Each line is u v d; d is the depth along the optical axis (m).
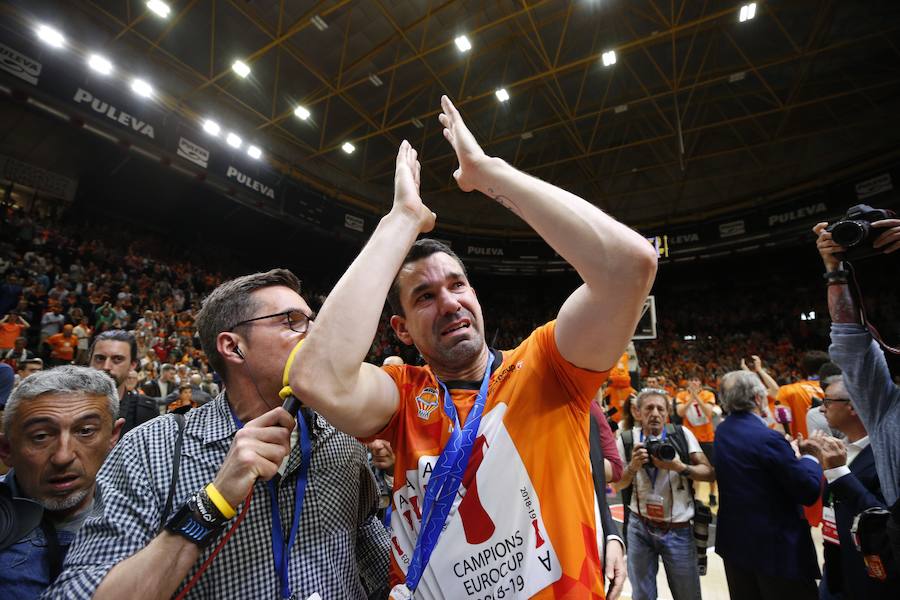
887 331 15.47
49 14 10.50
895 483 1.51
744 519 2.27
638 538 2.86
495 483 0.90
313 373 0.79
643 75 15.17
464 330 1.06
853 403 1.67
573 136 17.50
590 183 20.33
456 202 21.55
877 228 1.53
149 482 1.03
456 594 0.85
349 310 0.81
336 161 17.89
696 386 5.93
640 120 17.41
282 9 11.24
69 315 8.96
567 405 0.97
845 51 13.52
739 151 17.89
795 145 17.08
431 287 1.08
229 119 14.45
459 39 12.09
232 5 11.29
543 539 0.86
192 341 10.52
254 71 13.45
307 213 16.78
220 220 17.44
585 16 12.94
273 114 14.23
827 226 1.66
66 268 11.51
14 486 1.23
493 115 16.75
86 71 11.02
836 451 1.81
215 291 1.23
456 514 0.89
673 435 2.95
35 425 1.18
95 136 11.41
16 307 8.38
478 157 0.93
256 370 1.14
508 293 25.48
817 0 12.09
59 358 7.63
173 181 15.05
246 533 1.03
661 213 19.98
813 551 2.17
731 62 14.43
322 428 1.22
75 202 14.41
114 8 11.09
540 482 0.89
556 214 0.82
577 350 0.90
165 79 12.75
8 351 6.86
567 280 24.81
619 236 0.78
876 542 1.52
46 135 12.59
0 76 9.78
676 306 22.70
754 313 20.23
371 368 1.00
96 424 1.25
